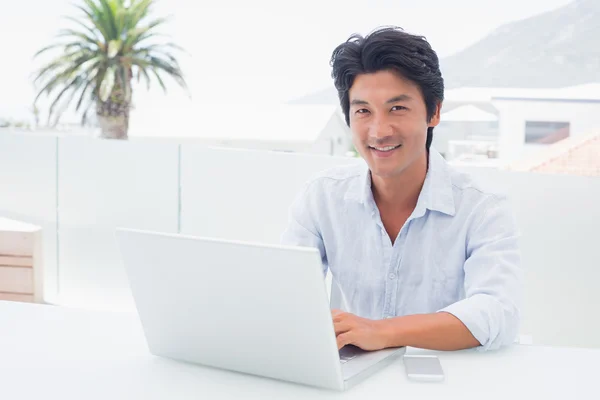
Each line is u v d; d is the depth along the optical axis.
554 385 0.90
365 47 1.13
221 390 0.88
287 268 0.83
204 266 0.89
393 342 1.01
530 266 3.09
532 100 7.47
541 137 7.47
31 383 0.90
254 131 11.44
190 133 11.57
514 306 1.10
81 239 4.26
